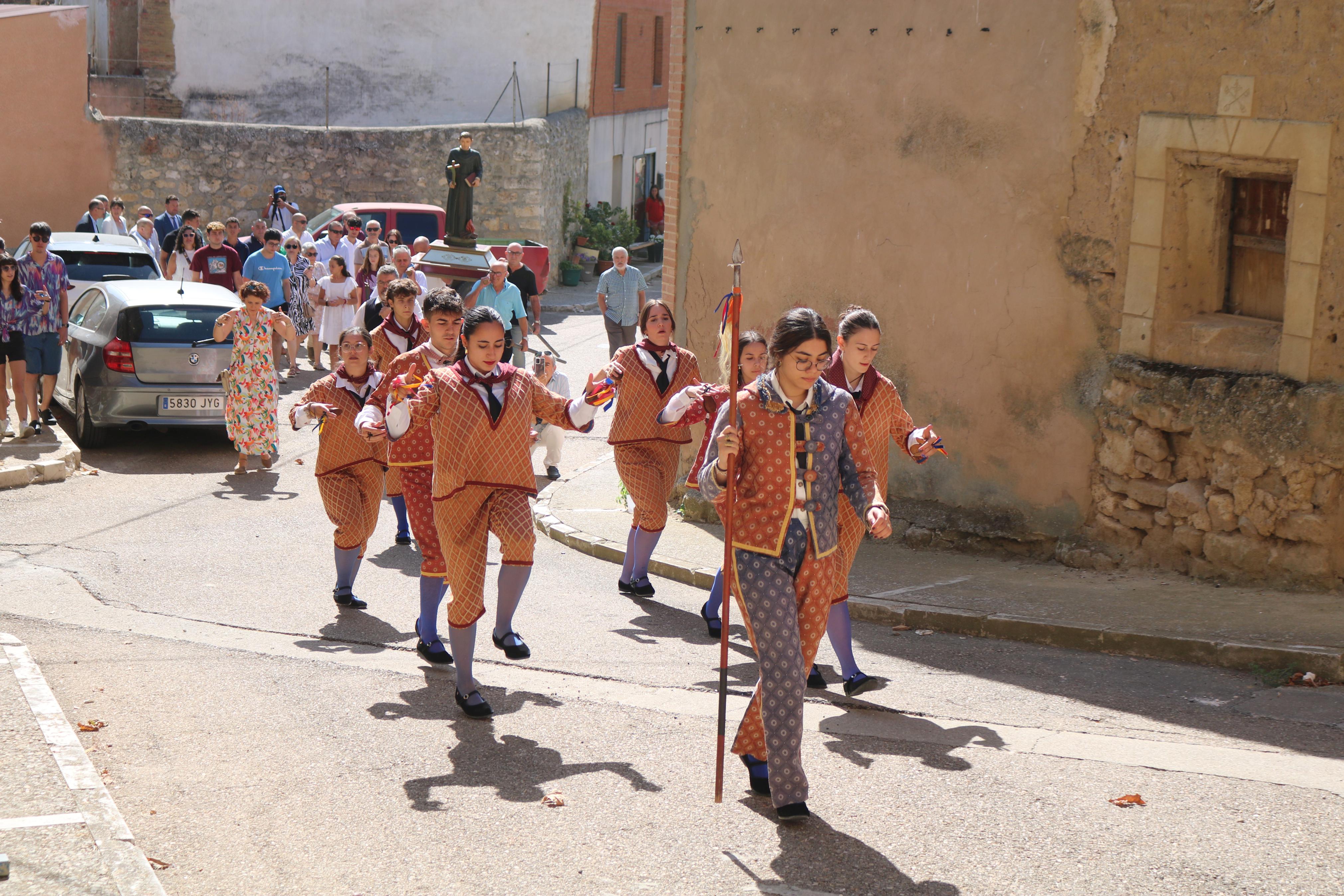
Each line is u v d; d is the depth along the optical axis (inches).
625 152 1382.9
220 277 703.7
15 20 985.5
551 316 1029.2
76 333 550.6
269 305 693.9
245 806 203.3
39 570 362.3
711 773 218.8
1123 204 338.3
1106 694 261.0
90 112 1026.1
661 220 1428.4
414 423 252.2
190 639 299.1
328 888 175.9
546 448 502.3
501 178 1128.8
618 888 176.2
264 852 186.7
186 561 376.2
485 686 268.2
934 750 228.2
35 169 1010.7
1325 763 220.2
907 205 379.9
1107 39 335.0
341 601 331.6
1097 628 293.1
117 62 1218.6
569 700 258.5
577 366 775.7
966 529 374.0
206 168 1062.4
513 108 1245.7
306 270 724.0
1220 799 204.4
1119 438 343.0
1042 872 179.5
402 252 582.9
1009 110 355.6
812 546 199.2
